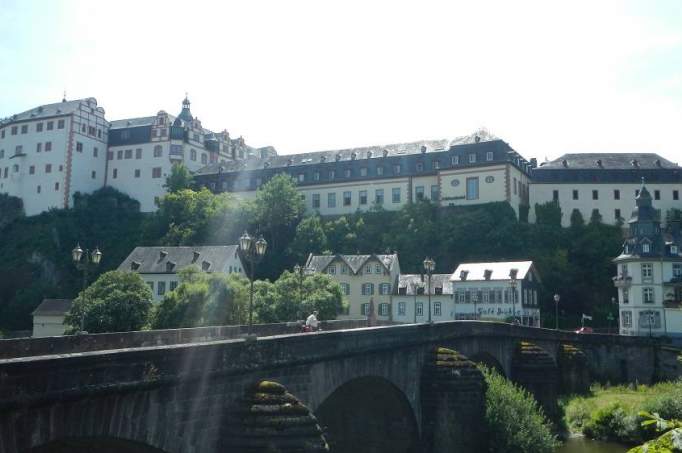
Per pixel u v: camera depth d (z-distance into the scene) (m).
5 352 18.45
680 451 8.72
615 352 60.22
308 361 20.72
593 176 110.06
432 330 32.75
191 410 15.72
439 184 110.81
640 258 78.56
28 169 133.88
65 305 92.81
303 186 125.19
